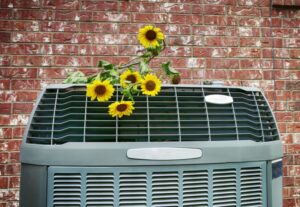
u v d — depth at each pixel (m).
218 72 2.92
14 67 2.69
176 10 2.90
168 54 2.87
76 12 2.79
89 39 2.79
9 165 2.63
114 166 1.41
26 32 2.72
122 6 2.84
